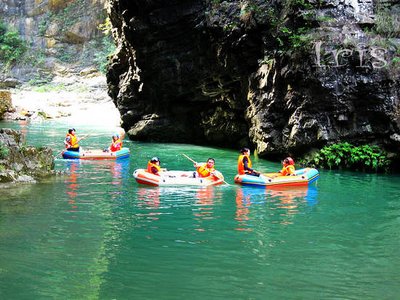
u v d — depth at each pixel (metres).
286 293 5.86
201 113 19.59
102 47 40.81
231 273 6.42
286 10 14.98
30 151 12.32
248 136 18.09
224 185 11.88
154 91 19.91
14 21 41.62
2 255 6.84
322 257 7.07
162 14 17.61
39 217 8.70
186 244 7.49
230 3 16.59
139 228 8.23
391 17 14.46
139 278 6.20
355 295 5.84
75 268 6.46
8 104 28.92
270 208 9.74
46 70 39.41
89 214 8.99
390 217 9.21
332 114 13.93
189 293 5.80
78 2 41.72
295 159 14.81
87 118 29.39
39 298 5.59
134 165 14.50
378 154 13.66
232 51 16.53
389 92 13.48
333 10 14.50
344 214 9.39
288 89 14.49
